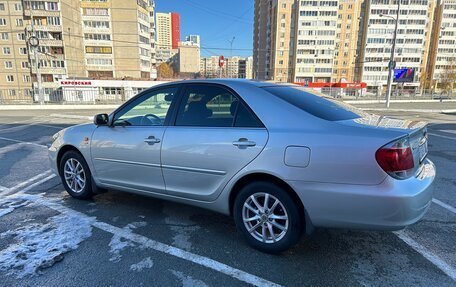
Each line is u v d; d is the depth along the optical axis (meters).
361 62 91.94
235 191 3.07
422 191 2.47
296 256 2.92
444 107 26.72
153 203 4.25
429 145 8.38
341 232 3.41
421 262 2.83
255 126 2.91
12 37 62.41
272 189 2.80
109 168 3.90
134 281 2.53
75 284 2.48
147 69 80.88
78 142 4.16
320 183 2.57
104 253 2.95
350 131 2.57
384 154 2.40
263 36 108.06
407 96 48.47
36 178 5.45
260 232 3.01
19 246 3.06
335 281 2.54
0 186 5.00
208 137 3.08
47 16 61.28
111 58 73.75
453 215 3.84
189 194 3.28
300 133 2.69
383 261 2.84
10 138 9.91
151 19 86.69
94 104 31.23
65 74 63.19
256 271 2.68
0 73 63.75
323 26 88.94
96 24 71.69
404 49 91.62
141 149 3.54
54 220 3.68
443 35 96.81
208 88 3.30
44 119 16.73
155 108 3.63
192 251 3.00
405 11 89.12
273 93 3.04
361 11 92.19
